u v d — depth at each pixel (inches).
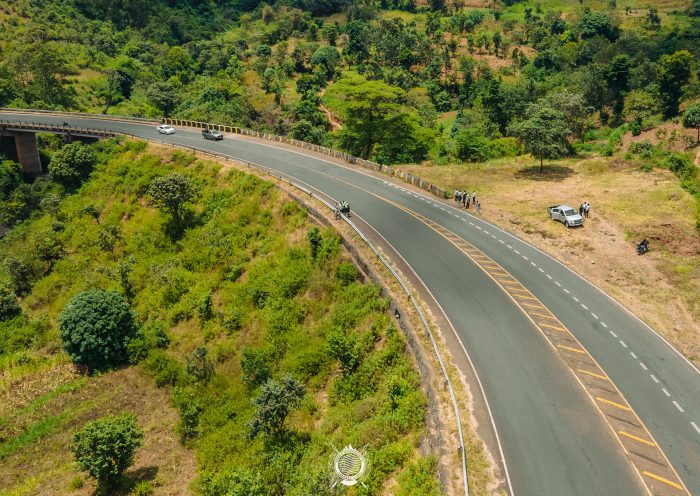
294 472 1493.6
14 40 6003.9
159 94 5334.6
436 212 2704.2
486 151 3727.9
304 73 6407.5
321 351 1894.7
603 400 1491.1
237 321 2251.5
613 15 7549.2
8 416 1921.8
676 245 2332.7
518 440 1358.3
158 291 2554.1
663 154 3481.8
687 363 1643.7
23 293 2874.0
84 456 1530.5
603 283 2090.3
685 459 1307.8
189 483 1598.2
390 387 1540.4
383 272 2089.1
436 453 1317.7
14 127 4037.9
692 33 6801.2
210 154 3469.5
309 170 3257.9
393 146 3772.1
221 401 1889.8
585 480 1252.5
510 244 2388.0
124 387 2044.8
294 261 2393.0
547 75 6186.0
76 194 3494.1
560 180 3164.4
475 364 1625.2
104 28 7180.1
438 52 6638.8
